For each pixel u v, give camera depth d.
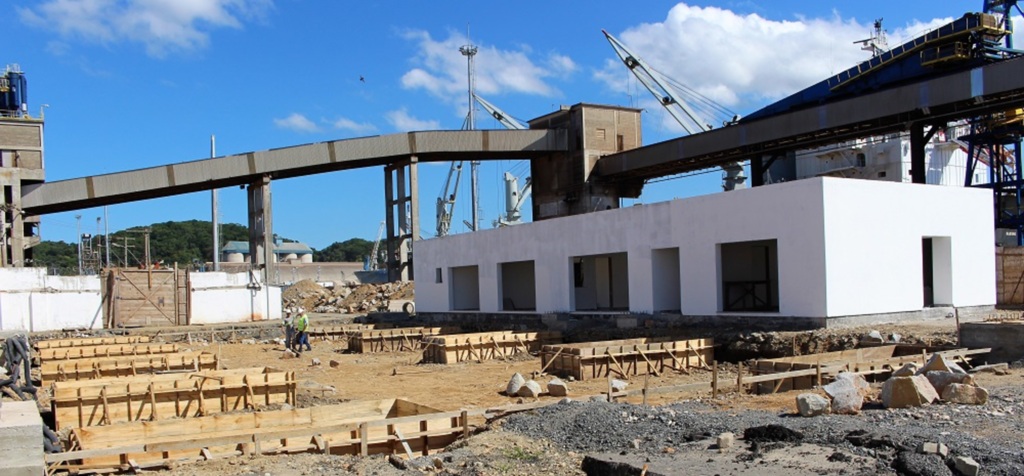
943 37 37.88
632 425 11.27
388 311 48.50
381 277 73.12
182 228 142.50
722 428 10.73
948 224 25.36
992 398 12.42
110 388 15.60
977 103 34.56
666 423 11.28
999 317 24.16
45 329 39.47
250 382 16.94
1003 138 41.53
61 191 50.50
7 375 15.20
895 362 17.44
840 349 20.45
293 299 56.72
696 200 26.22
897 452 8.69
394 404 14.98
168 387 16.16
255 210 54.44
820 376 15.96
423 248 42.50
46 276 40.00
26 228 56.75
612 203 58.56
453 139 56.56
